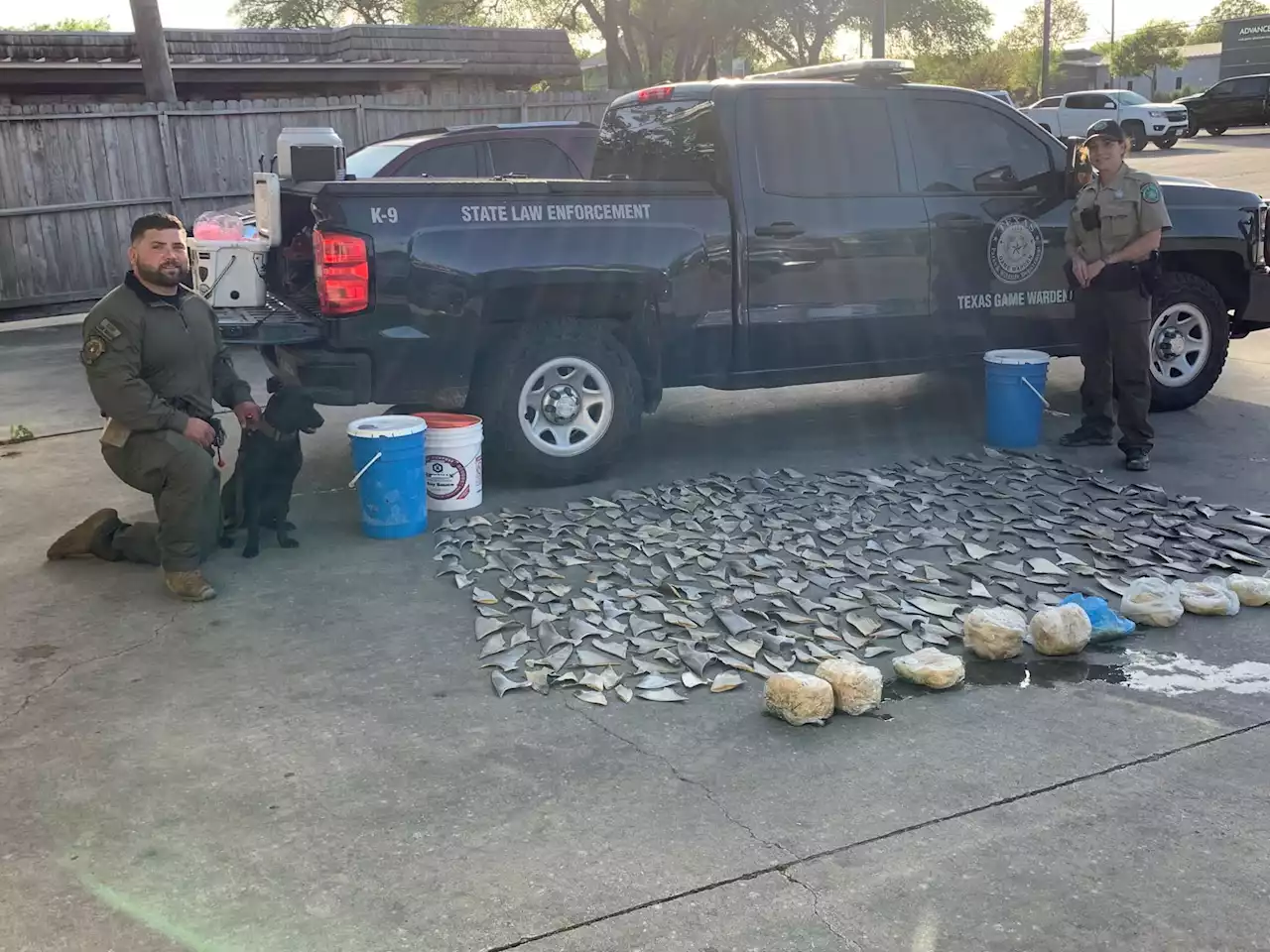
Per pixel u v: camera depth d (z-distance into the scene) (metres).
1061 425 7.21
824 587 4.57
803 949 2.47
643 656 4.00
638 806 3.05
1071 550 4.97
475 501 5.71
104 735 3.52
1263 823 2.91
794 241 6.21
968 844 2.84
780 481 6.03
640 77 30.44
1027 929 2.52
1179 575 4.66
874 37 20.03
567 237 5.72
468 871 2.78
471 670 3.94
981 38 33.75
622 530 5.33
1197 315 7.29
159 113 12.95
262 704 3.71
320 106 13.95
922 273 6.57
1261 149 29.39
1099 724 3.46
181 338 4.68
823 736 3.43
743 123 6.12
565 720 3.57
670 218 5.95
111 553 5.11
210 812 3.07
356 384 5.46
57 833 2.98
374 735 3.49
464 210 5.53
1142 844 2.83
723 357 6.23
